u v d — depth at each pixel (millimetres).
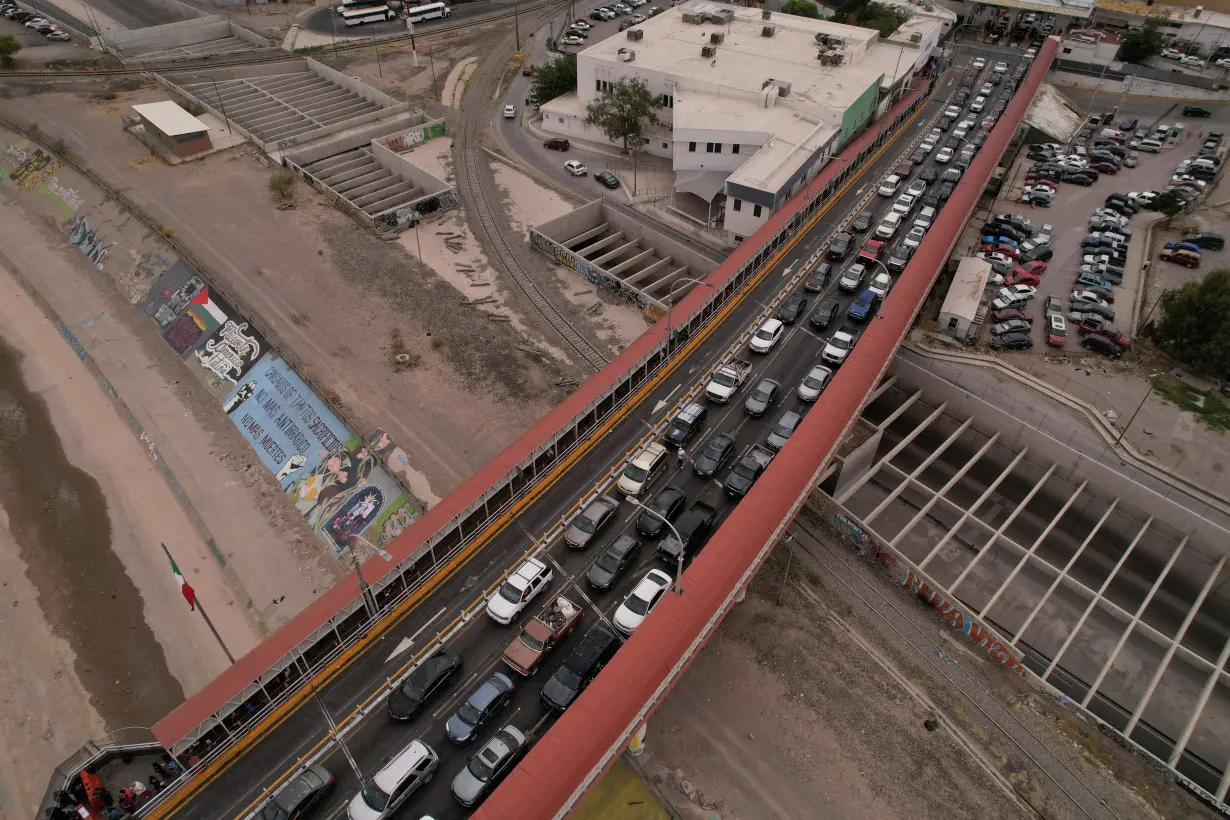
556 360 71875
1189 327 71250
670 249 87938
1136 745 45750
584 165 103438
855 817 42250
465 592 43281
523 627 40281
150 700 49969
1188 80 126562
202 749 35219
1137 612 54125
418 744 34875
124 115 113750
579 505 48406
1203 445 65000
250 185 98250
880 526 66188
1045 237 90500
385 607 41969
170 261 83250
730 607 43000
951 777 44219
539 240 86250
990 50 139250
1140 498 60531
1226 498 60312
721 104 95312
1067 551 65062
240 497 61906
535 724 37469
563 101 114500
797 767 44219
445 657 38812
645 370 57344
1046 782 44312
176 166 101750
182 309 78500
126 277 84938
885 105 104750
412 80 130750
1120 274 85625
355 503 59188
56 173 100188
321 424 64938
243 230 88875
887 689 48594
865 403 56281
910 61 109062
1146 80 126875
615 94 98250
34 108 113500
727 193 81625
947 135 101438
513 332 75125
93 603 55312
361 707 37938
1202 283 71562
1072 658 56219
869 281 68375
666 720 45969
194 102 116062
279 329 73938
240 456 65312
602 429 53906
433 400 67062
